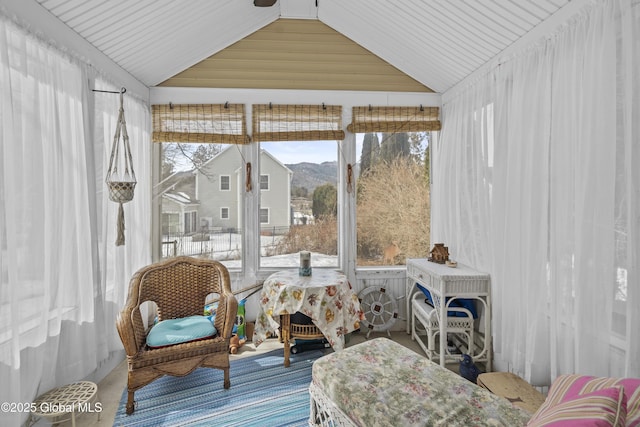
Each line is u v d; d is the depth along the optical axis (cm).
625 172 153
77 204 218
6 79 159
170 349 222
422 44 291
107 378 254
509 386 198
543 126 204
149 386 242
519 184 221
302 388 240
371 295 346
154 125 333
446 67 301
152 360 218
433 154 356
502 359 241
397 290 352
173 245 343
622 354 156
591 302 167
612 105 157
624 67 153
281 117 343
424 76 335
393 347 199
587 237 168
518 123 224
